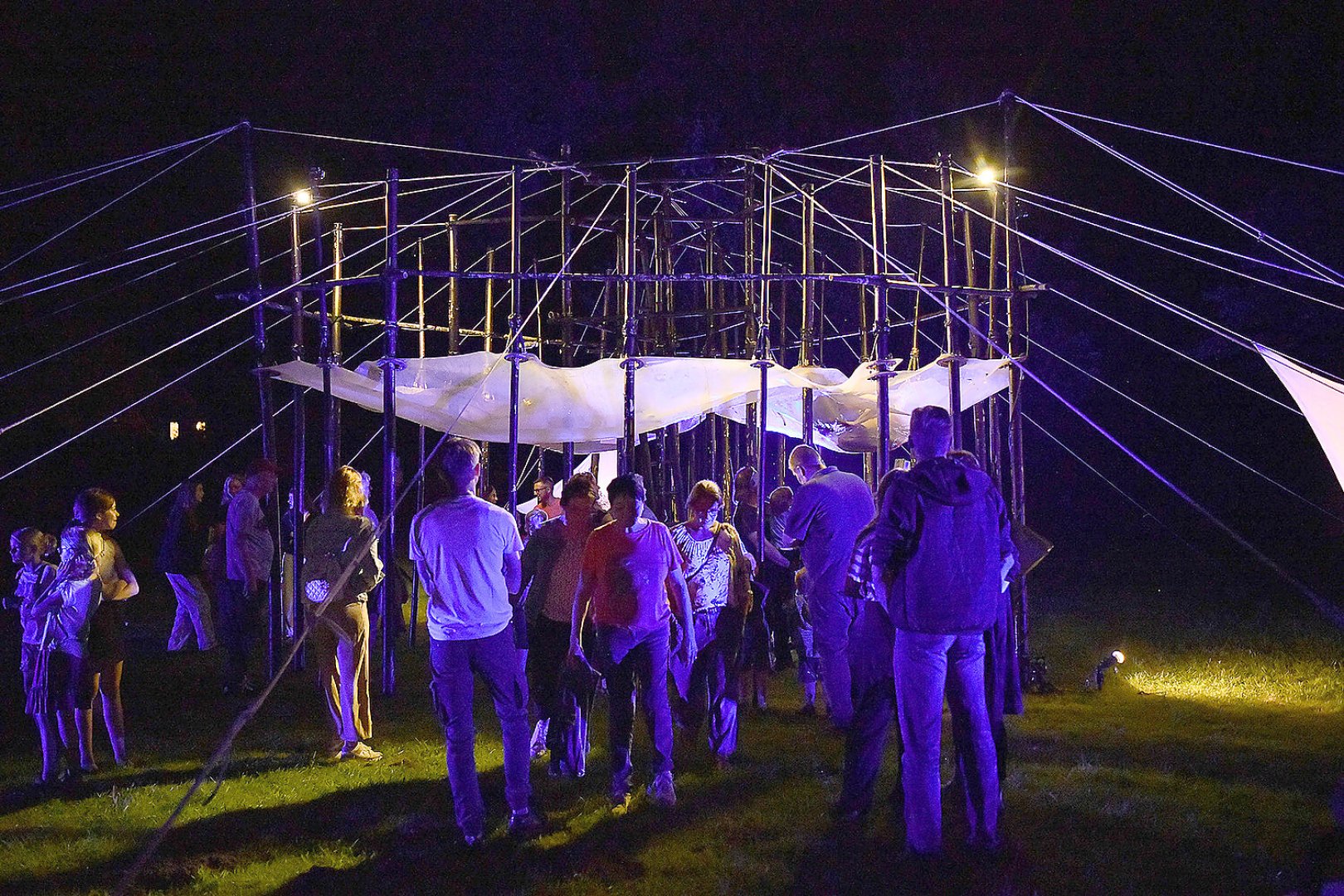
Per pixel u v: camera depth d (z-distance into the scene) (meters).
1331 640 10.82
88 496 6.27
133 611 13.48
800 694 8.57
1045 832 4.98
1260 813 5.23
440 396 9.37
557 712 6.02
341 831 5.23
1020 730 7.09
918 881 4.43
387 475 8.11
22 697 8.79
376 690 8.70
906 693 4.55
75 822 5.42
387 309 7.85
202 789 5.94
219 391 21.75
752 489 7.94
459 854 4.88
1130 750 6.51
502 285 16.36
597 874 4.63
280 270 19.30
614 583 5.38
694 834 5.08
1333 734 6.97
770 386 9.22
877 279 7.43
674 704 7.83
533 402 9.63
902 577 4.51
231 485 9.59
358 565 6.59
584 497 6.18
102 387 18.97
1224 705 8.09
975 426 10.00
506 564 5.00
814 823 5.18
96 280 18.22
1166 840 4.86
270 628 8.97
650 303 11.28
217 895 4.46
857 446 12.28
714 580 6.29
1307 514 19.56
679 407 9.66
